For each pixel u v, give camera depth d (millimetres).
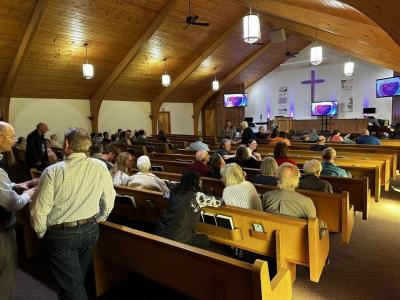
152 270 1951
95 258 2281
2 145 1737
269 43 11492
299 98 13992
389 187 5125
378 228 3494
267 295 1462
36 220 1617
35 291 2438
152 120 12148
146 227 3088
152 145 7758
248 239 2373
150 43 8602
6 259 1722
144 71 9852
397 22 2332
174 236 2166
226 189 2617
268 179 3188
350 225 2943
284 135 8375
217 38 9695
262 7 5695
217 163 3668
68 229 1689
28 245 2939
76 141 1725
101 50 8117
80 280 1819
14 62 7156
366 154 5180
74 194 1680
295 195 2383
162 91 11562
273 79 14688
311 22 4746
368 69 12266
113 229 2068
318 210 2869
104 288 2369
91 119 10250
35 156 5047
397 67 6348
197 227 2578
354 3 2568
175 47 9250
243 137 7121
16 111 8539
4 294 1733
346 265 2717
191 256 1702
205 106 14266
